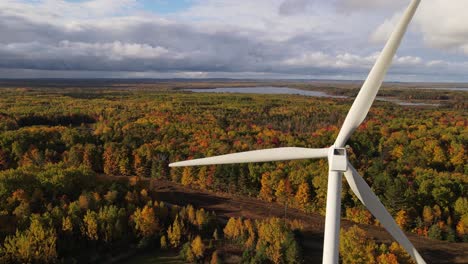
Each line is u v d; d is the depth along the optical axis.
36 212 57.03
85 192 62.22
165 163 92.12
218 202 78.56
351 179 21.47
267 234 53.69
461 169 89.69
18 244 45.84
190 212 62.03
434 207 65.44
